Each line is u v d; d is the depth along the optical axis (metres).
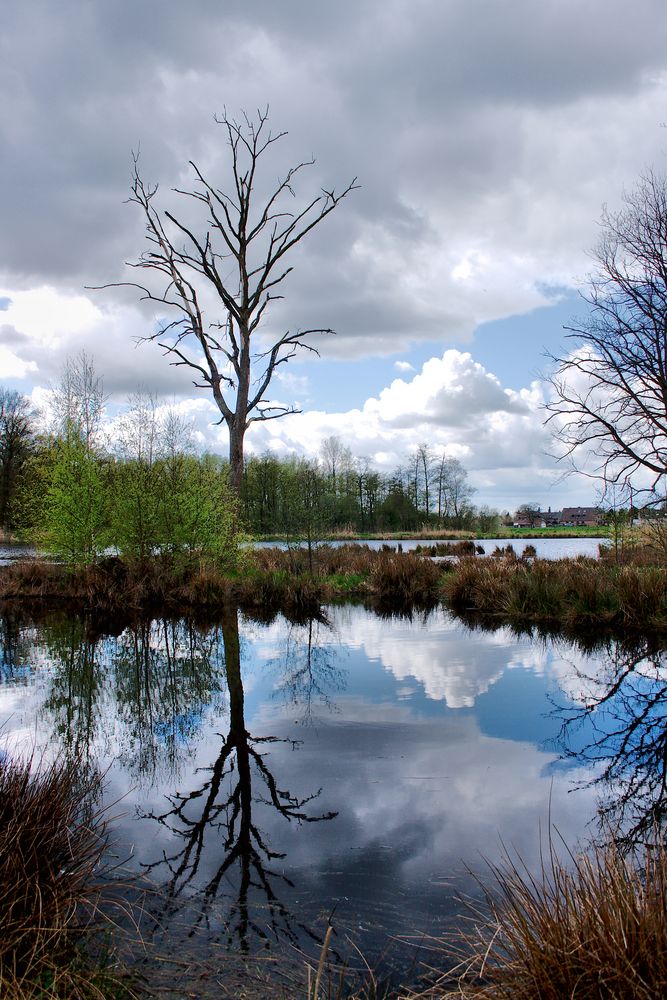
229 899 3.18
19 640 10.80
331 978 2.59
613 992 1.99
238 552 18.00
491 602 13.39
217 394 20.44
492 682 7.63
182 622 12.69
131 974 2.59
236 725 6.18
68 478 16.06
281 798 4.44
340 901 3.16
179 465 16.83
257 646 10.19
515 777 4.78
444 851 3.63
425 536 54.12
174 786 4.69
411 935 2.87
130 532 16.16
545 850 3.60
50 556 17.77
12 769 3.35
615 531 15.74
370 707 6.69
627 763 5.03
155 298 20.06
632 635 10.21
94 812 4.12
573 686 7.39
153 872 3.46
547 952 2.18
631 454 14.27
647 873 2.38
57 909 2.74
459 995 2.40
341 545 29.28
